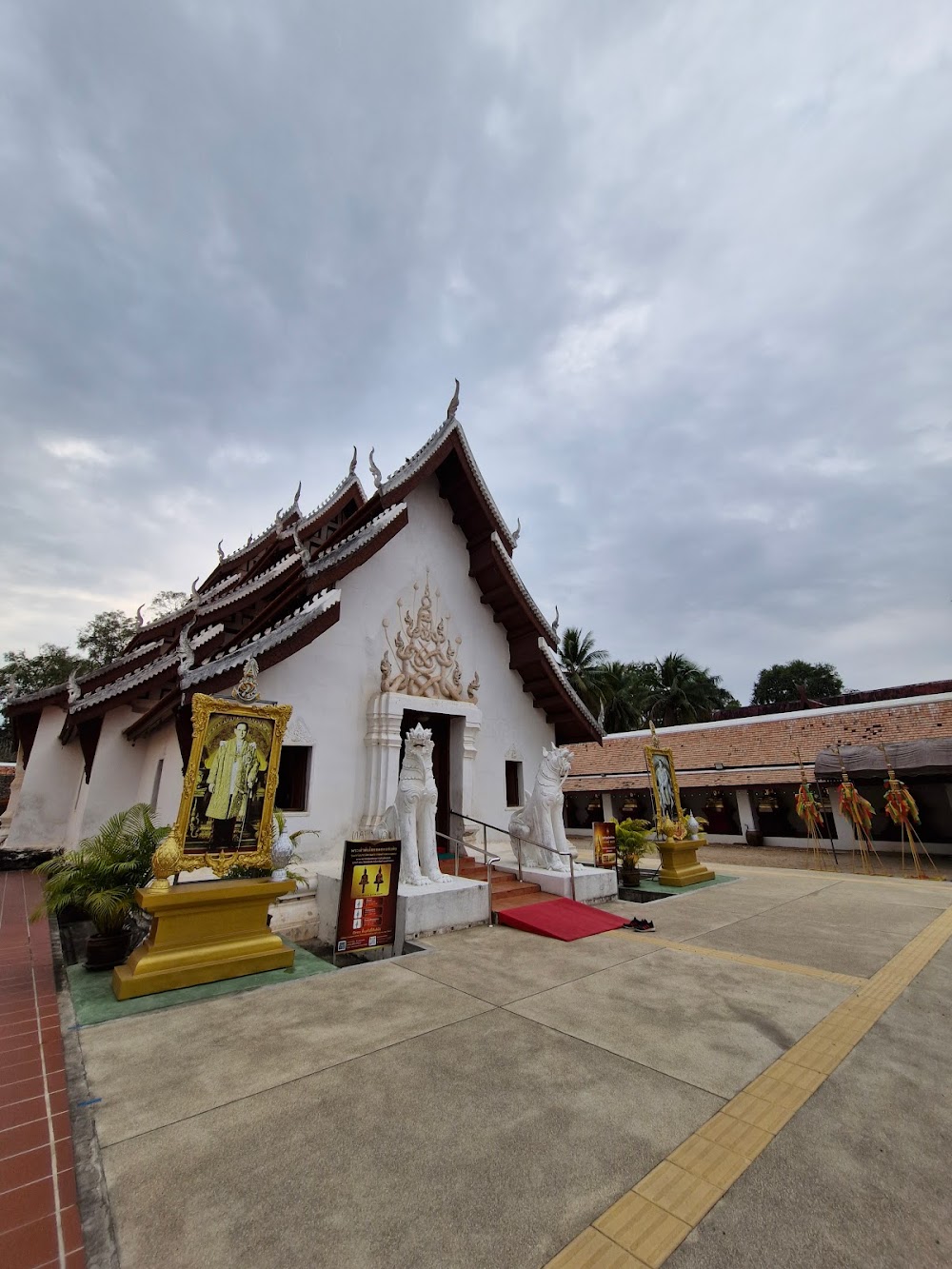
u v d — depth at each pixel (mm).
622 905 9953
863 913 9320
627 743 28000
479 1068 3979
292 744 9922
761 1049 4289
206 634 11359
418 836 8922
